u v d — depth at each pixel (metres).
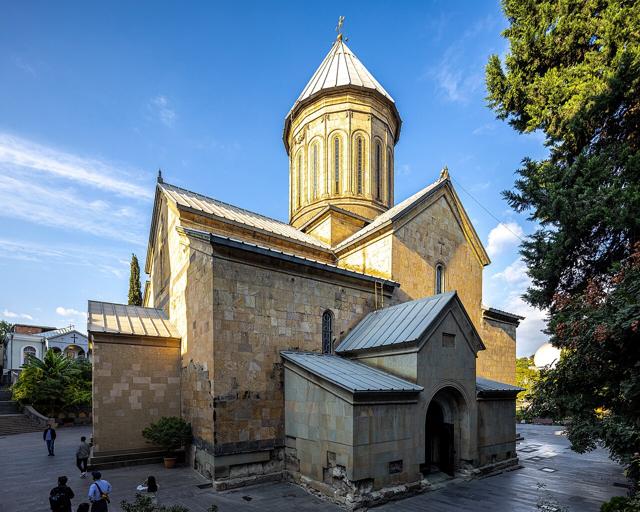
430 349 12.59
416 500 10.80
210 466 11.38
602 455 17.75
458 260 21.31
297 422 12.13
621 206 8.71
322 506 9.96
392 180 25.28
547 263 10.30
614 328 7.78
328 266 14.74
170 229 17.86
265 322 12.96
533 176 10.44
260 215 21.69
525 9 11.55
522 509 10.19
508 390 15.24
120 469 13.34
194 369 13.40
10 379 45.91
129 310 17.38
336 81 23.91
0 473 13.46
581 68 10.54
